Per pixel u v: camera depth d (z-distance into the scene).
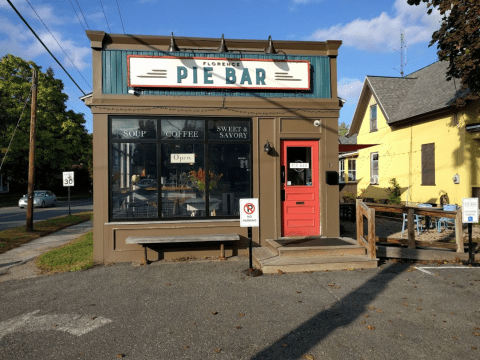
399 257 7.21
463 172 12.76
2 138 32.00
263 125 7.91
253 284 5.75
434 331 4.04
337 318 4.42
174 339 3.89
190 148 7.75
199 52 7.79
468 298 5.09
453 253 7.25
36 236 11.80
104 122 7.42
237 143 7.88
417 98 16.25
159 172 7.61
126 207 7.51
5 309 4.88
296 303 4.92
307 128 8.04
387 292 5.35
